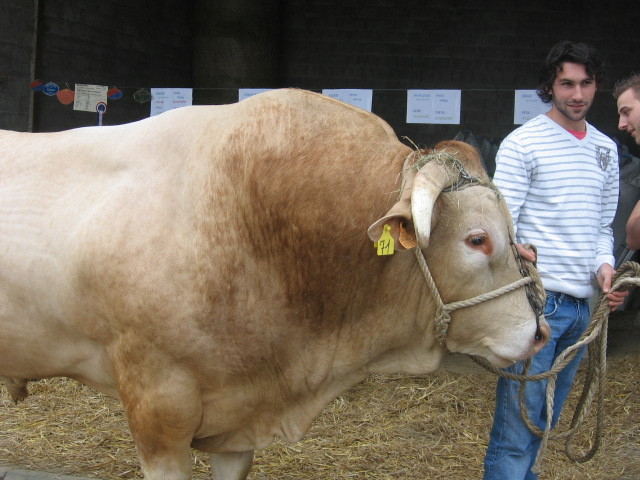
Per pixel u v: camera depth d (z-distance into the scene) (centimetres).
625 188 640
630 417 493
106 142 285
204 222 264
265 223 264
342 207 262
